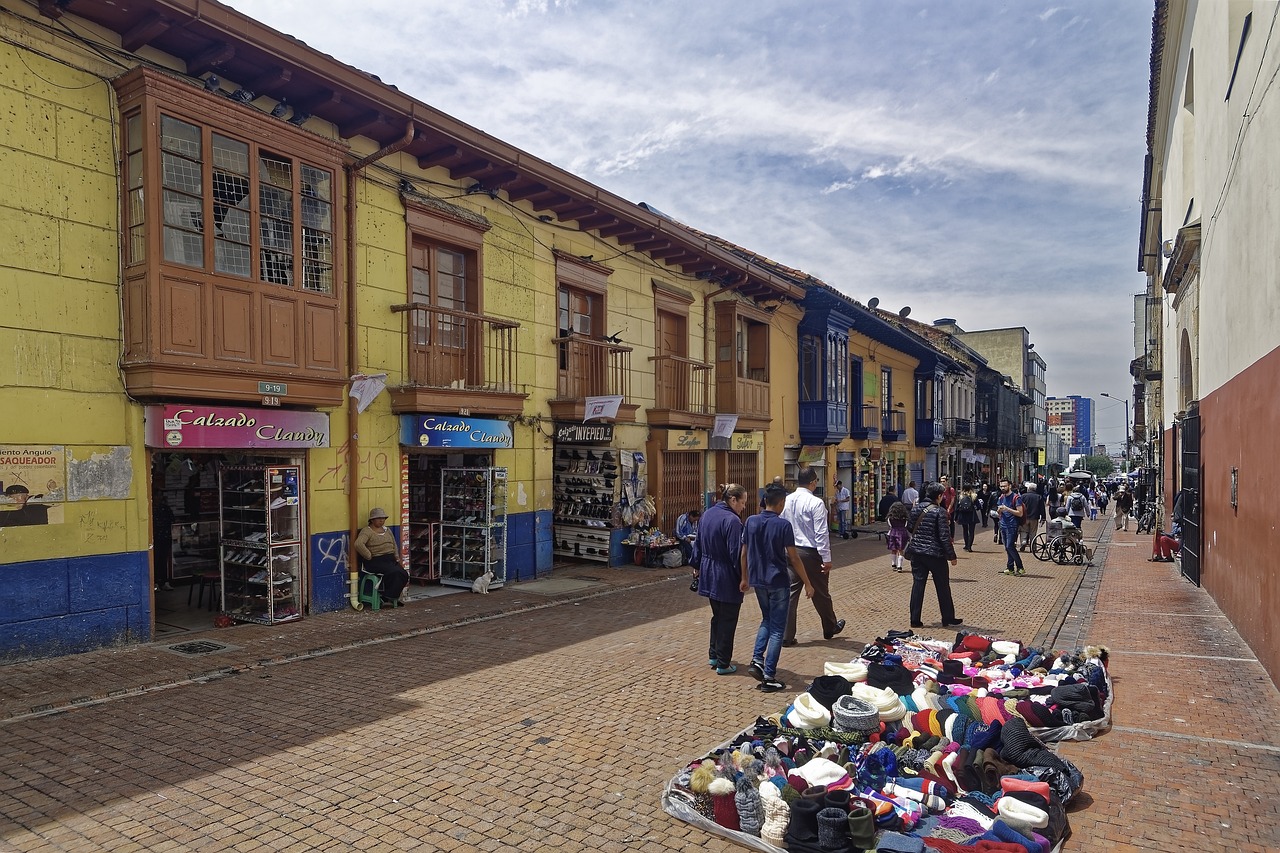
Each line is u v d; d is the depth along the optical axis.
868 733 5.02
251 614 8.84
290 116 9.06
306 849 3.86
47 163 6.97
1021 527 17.70
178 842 3.91
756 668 6.79
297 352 8.45
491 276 11.92
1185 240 12.01
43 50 6.97
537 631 8.86
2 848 3.83
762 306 19.38
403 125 9.71
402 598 10.12
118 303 7.45
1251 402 7.88
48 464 6.96
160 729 5.49
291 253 8.46
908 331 28.23
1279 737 5.47
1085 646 8.25
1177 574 13.88
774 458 20.06
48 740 5.25
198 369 7.51
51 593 6.99
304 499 9.14
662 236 14.66
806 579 7.16
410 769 4.84
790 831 3.91
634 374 15.09
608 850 3.90
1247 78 7.94
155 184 7.26
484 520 11.28
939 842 3.69
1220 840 4.00
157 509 10.65
